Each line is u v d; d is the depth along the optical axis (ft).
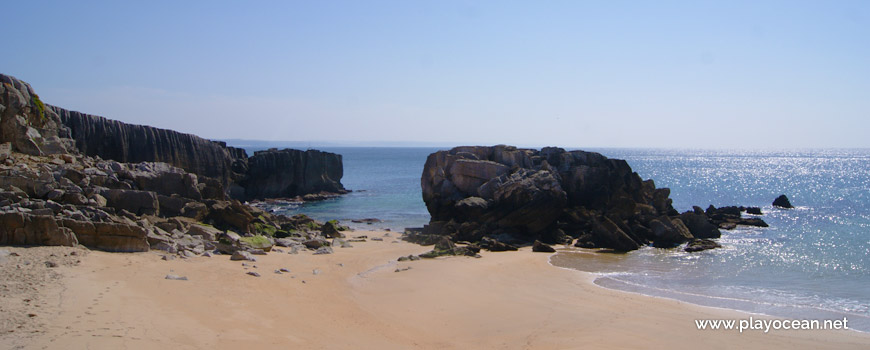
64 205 89.45
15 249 73.72
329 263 101.24
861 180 383.24
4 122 121.29
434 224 148.97
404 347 58.23
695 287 88.53
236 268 85.40
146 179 120.06
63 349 45.16
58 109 169.99
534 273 98.99
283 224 140.36
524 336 63.57
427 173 169.07
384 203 239.91
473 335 63.98
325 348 54.80
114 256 80.23
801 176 437.17
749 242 131.13
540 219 137.69
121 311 56.44
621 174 153.48
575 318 70.90
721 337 63.57
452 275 94.58
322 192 278.67
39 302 55.47
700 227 138.51
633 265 106.93
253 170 251.19
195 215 114.83
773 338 63.52
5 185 95.66
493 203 143.43
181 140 209.97
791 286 89.20
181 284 70.85
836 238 134.82
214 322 58.03
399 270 98.02
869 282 91.61
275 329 58.85
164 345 49.11
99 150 180.86
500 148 166.30
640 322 69.05
